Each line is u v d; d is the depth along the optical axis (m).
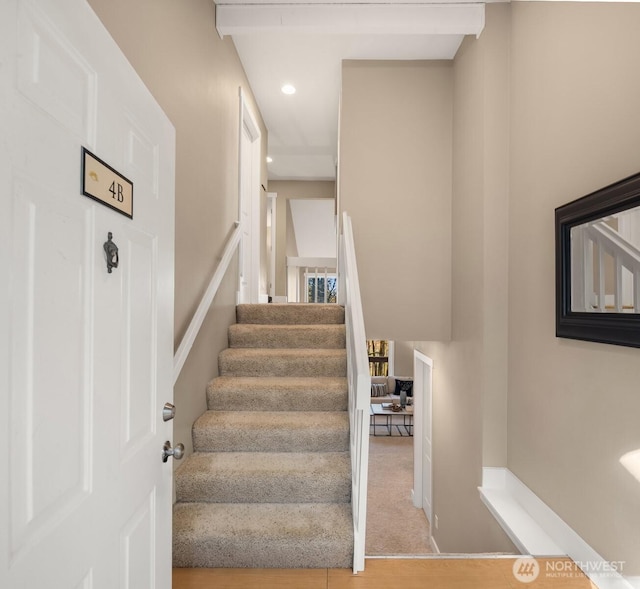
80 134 0.79
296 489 1.98
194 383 2.29
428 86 3.36
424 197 3.35
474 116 2.74
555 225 1.89
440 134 3.35
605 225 1.55
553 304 1.97
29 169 0.65
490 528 2.36
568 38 1.85
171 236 1.32
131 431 1.03
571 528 1.78
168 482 1.28
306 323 3.31
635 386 1.41
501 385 2.49
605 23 1.60
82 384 0.80
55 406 0.72
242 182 3.36
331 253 9.66
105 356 0.89
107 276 0.90
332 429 2.23
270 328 3.02
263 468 2.04
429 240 3.35
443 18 2.56
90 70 0.83
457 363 3.10
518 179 2.37
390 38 3.07
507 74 2.52
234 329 3.03
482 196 2.55
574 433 1.77
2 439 0.59
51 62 0.70
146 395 1.12
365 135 3.37
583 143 1.74
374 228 3.36
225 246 2.89
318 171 6.40
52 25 0.70
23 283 0.64
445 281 3.33
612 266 1.51
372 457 6.12
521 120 2.34
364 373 1.59
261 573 1.69
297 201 7.98
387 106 3.36
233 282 3.24
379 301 3.35
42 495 0.68
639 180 1.36
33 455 0.65
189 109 2.13
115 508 0.93
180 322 2.02
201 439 2.24
